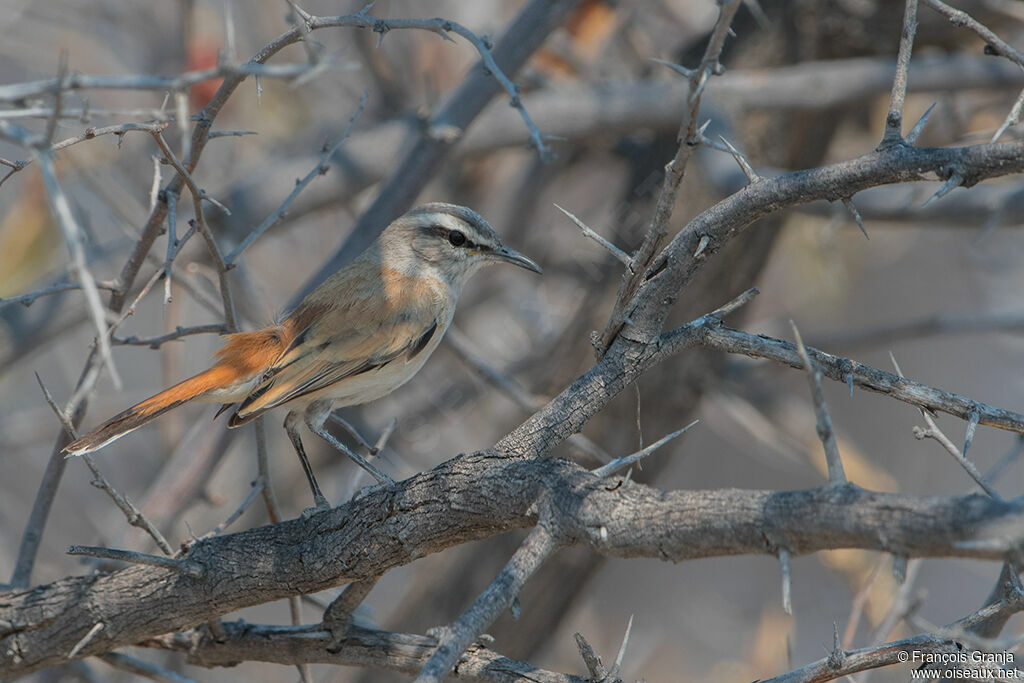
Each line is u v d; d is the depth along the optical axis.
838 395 19.88
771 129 12.79
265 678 14.70
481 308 17.83
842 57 13.23
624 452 12.84
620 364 6.16
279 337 9.38
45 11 14.55
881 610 12.09
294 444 9.62
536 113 12.67
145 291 6.64
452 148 11.44
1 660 7.34
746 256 12.30
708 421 18.94
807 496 4.23
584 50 14.16
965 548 3.77
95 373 5.45
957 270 19.47
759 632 14.24
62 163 12.58
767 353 5.87
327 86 16.31
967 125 13.35
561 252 16.14
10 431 14.24
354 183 13.02
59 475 8.02
